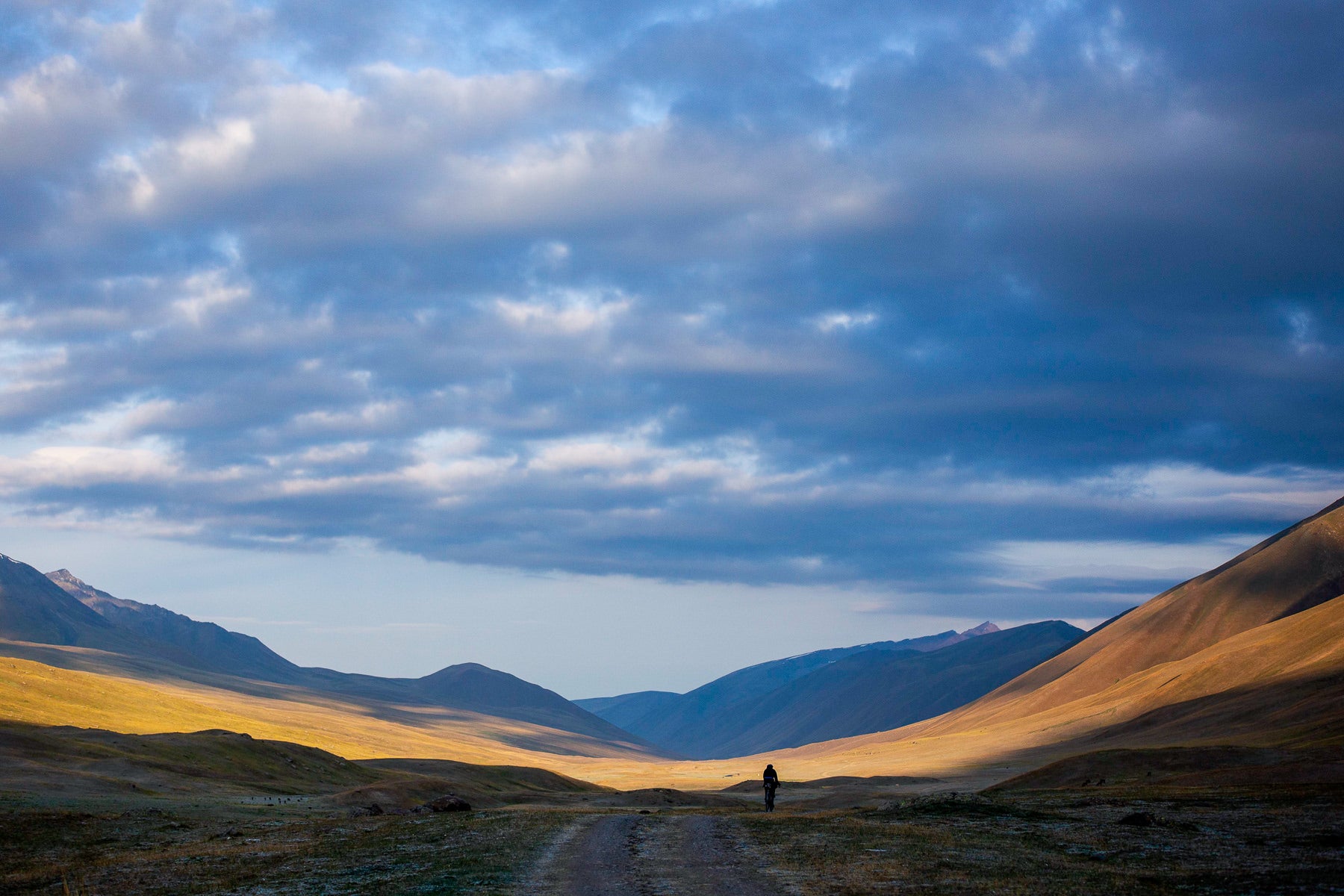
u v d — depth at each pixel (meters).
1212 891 28.98
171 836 57.84
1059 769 116.88
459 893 30.39
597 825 52.88
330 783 134.62
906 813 56.03
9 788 75.56
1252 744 148.62
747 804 118.38
